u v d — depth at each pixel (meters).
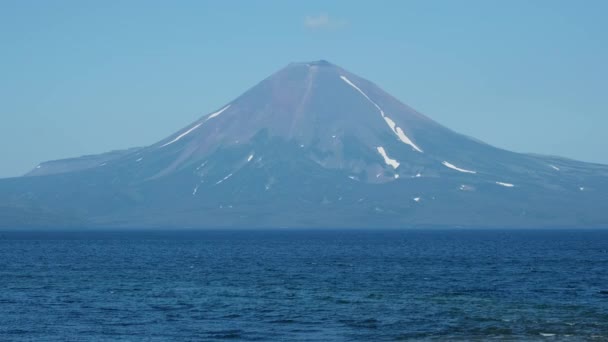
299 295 120.69
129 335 85.94
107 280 145.75
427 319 95.75
